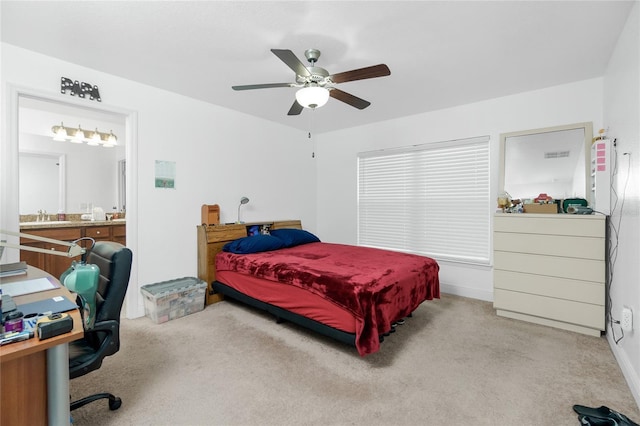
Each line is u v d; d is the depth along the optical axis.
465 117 3.54
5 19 1.91
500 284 2.91
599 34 2.09
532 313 2.73
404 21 1.94
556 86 2.97
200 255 3.34
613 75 2.34
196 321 2.80
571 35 2.10
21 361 0.90
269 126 4.28
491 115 3.36
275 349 2.25
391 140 4.19
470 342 2.37
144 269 2.96
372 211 4.46
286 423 1.49
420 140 3.91
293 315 2.45
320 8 1.81
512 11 1.84
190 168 3.33
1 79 2.18
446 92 3.15
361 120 4.25
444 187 3.76
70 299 1.21
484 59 2.45
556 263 2.61
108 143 4.33
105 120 4.29
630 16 1.85
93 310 1.27
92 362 1.33
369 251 3.30
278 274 2.55
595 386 1.79
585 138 2.82
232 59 2.45
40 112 3.83
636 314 1.75
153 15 1.88
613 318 2.25
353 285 2.06
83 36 2.11
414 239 4.04
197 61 2.48
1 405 0.86
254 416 1.54
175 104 3.19
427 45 2.23
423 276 2.68
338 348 2.27
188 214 3.32
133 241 2.88
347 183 4.71
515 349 2.25
